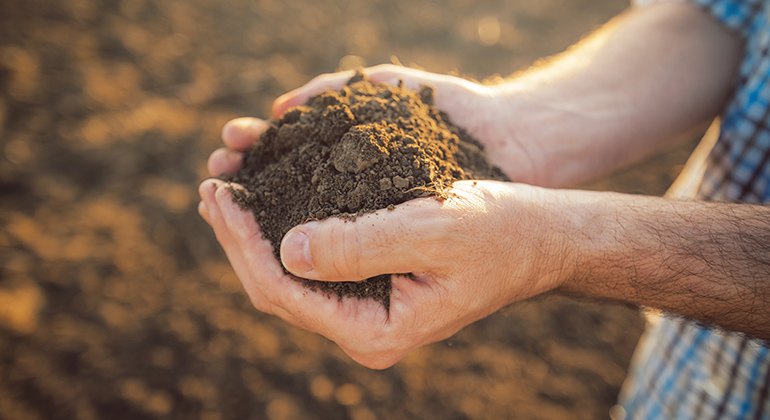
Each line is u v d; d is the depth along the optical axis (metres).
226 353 0.57
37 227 0.65
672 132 0.36
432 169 0.30
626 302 0.30
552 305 0.65
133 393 0.52
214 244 0.68
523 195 0.30
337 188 0.30
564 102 0.35
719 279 0.28
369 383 0.56
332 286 0.30
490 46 1.18
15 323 0.55
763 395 0.32
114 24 1.00
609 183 0.81
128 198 0.71
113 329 0.57
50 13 0.97
